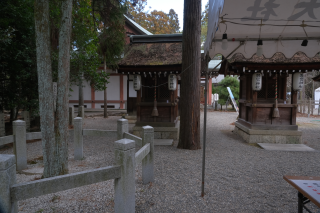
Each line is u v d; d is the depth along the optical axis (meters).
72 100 18.77
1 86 7.09
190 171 4.11
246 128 6.98
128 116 11.94
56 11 6.07
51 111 3.36
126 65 6.76
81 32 7.70
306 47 4.13
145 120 7.48
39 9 3.14
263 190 3.32
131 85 14.77
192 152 5.54
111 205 2.81
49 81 3.31
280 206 2.84
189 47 5.65
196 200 2.99
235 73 7.72
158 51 7.21
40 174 4.02
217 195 3.14
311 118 13.08
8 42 5.58
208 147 6.12
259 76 6.28
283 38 4.00
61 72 3.39
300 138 6.42
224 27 3.68
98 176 2.04
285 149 5.82
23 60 6.66
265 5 2.89
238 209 2.76
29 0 6.12
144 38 7.71
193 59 5.65
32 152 5.77
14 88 7.32
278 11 3.05
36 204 2.88
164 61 6.70
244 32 3.88
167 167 4.34
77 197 3.07
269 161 4.80
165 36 7.63
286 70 6.17
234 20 3.37
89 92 18.55
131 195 2.31
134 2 7.52
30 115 8.02
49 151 3.38
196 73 5.70
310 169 4.27
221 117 13.71
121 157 2.19
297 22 3.42
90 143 6.81
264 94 6.79
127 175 2.23
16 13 5.92
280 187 3.43
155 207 2.79
